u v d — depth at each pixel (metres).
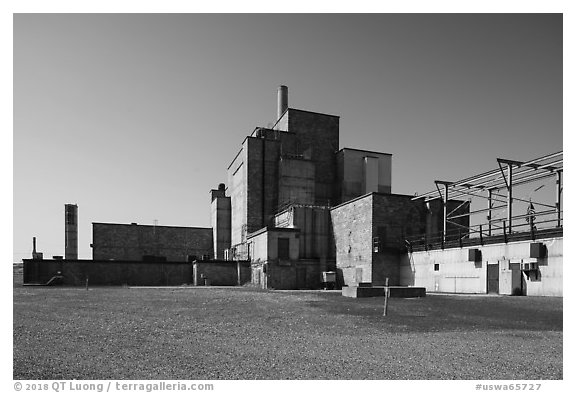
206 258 56.28
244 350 10.06
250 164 53.88
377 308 19.64
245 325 14.08
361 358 9.40
